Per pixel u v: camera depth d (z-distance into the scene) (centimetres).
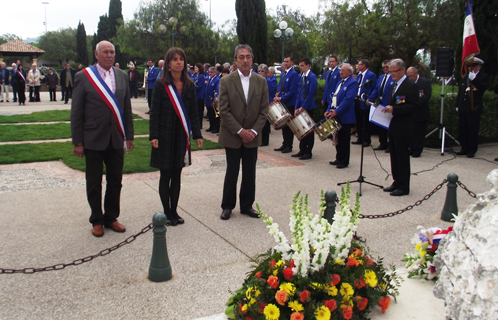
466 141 927
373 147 1024
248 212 538
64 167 773
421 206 581
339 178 729
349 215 294
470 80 895
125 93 468
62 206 555
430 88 886
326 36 2053
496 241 223
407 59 1947
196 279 368
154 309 320
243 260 407
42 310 317
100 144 446
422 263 324
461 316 227
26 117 1480
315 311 249
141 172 744
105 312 315
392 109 605
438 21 1736
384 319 267
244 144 518
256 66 1186
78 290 347
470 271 231
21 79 1998
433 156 919
